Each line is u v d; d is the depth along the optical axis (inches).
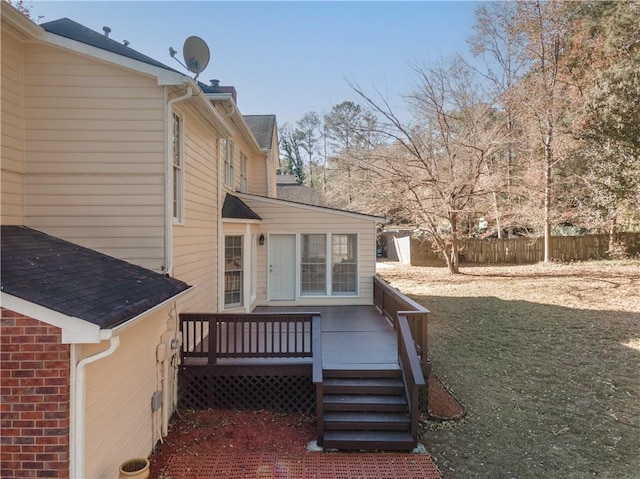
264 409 239.6
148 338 192.7
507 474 180.1
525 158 788.6
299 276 459.2
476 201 744.3
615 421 229.0
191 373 239.1
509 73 808.3
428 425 225.5
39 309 123.6
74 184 222.7
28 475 125.6
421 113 692.1
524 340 377.4
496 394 266.1
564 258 860.0
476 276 727.1
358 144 730.2
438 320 451.8
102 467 144.8
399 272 799.1
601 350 344.8
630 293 548.7
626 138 681.6
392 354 267.3
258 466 182.5
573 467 185.6
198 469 179.3
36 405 125.9
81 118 222.5
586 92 692.7
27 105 220.8
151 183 224.5
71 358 127.8
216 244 345.1
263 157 606.9
